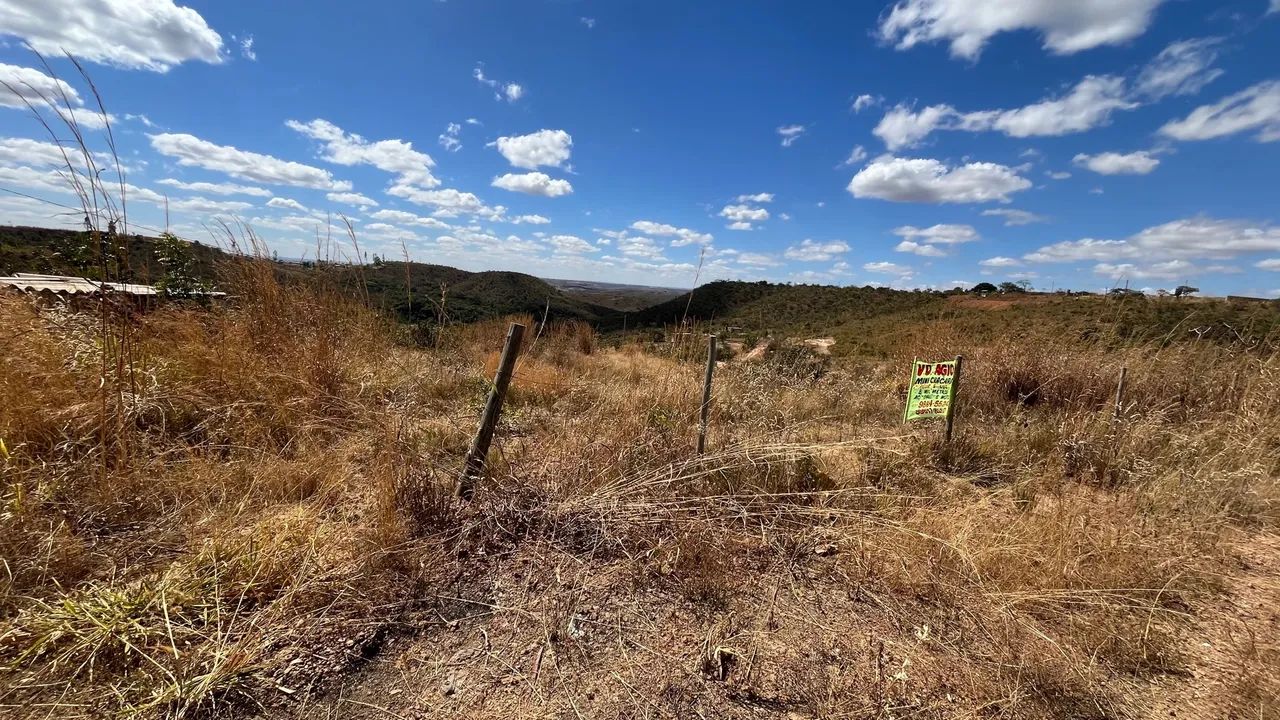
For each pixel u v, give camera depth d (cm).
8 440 271
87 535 244
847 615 235
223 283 456
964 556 254
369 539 248
